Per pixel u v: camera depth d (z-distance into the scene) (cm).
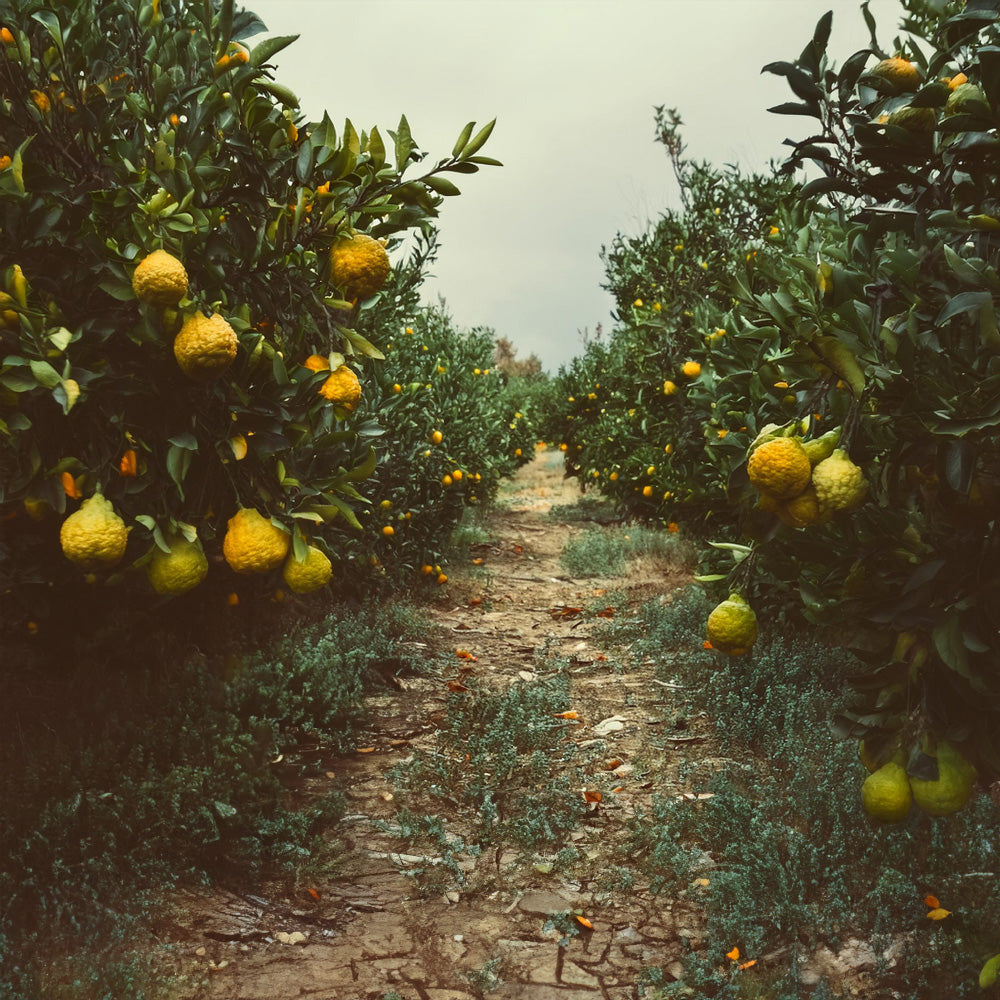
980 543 209
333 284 277
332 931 304
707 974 278
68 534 243
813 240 339
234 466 284
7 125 284
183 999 261
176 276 229
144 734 366
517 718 466
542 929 308
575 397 1416
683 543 943
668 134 938
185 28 345
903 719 219
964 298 186
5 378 237
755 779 396
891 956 277
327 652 515
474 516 1289
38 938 271
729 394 523
